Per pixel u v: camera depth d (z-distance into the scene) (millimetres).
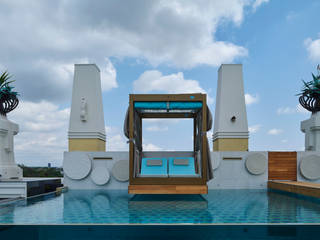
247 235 4566
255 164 12508
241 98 14555
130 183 9492
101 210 6750
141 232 4754
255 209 6820
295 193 9664
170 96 9750
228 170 12672
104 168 12562
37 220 5523
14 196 9234
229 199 8906
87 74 14500
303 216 5852
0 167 12070
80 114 14094
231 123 14375
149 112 12695
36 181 10039
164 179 9516
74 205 7648
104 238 4465
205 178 9477
